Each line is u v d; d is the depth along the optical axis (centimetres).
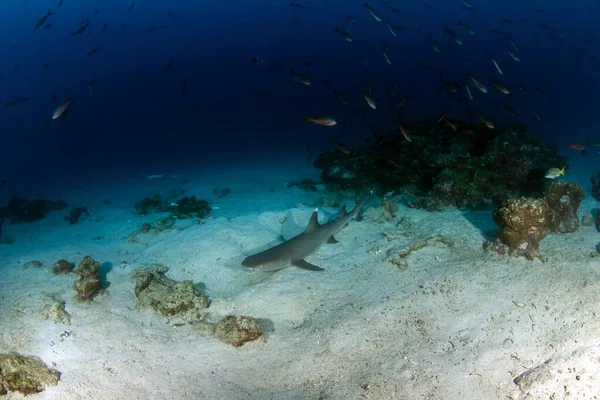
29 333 606
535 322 564
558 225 837
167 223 1175
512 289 646
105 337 616
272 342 609
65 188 2267
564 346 507
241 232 1008
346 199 1314
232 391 514
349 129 3077
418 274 734
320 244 868
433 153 1198
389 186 1278
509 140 1133
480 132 1302
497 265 719
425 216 1021
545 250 754
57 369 541
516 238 721
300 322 657
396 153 1262
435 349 545
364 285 730
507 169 1112
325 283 753
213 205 1492
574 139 2150
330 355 563
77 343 597
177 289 694
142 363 565
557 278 654
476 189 1052
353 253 865
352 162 1398
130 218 1421
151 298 709
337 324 621
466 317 598
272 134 3294
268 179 1895
